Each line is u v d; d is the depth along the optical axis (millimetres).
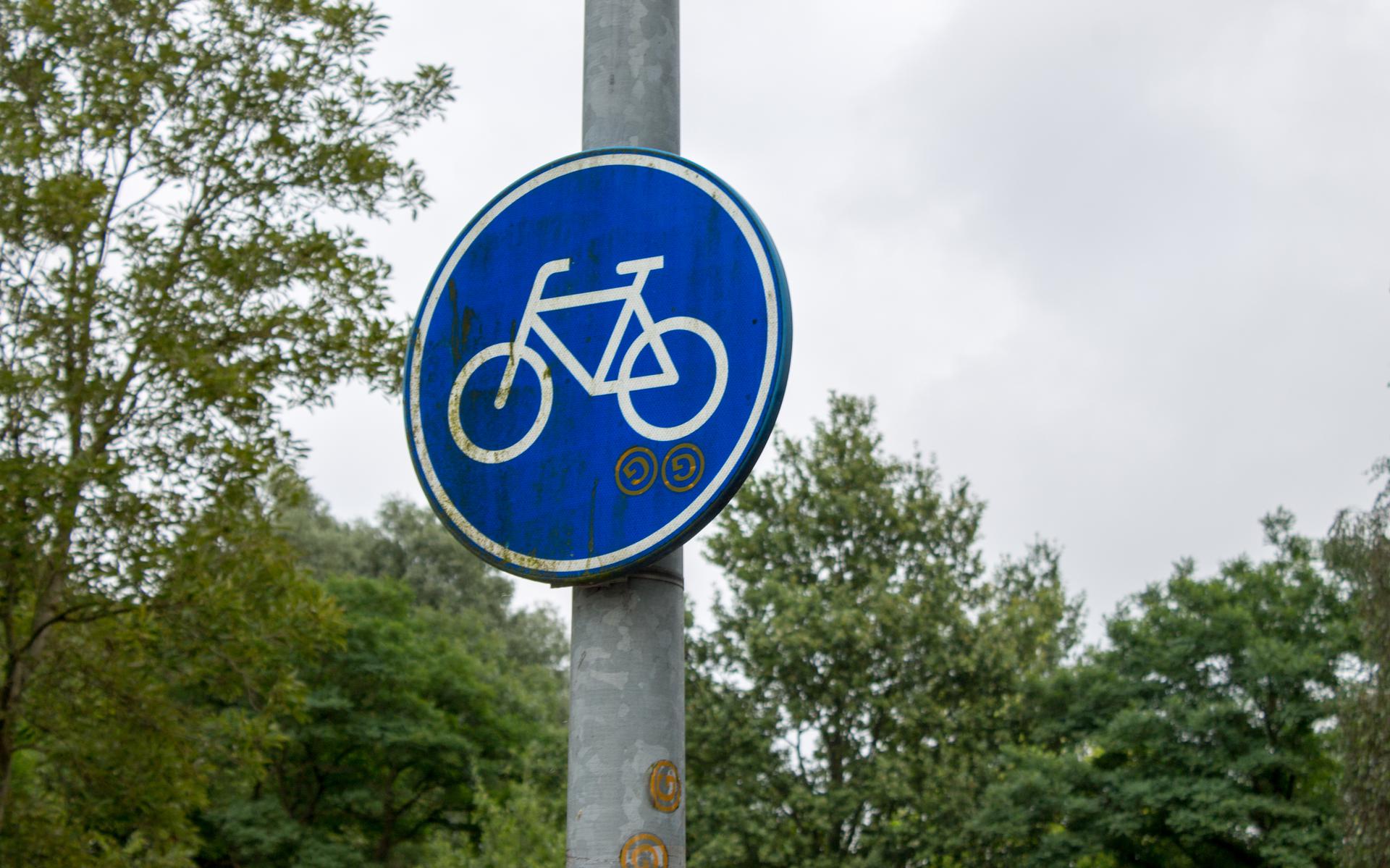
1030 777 20750
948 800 21000
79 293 7684
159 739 8367
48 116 8219
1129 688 22219
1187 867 22375
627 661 2658
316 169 8734
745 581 23344
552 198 3037
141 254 8133
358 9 8781
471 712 32875
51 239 7820
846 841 21609
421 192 9094
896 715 21453
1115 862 22891
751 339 2719
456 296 3078
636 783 2568
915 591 22891
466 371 3006
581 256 2959
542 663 46625
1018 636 23906
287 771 30250
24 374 7383
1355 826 15047
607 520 2738
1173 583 22906
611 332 2871
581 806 2582
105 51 8156
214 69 8594
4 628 8109
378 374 8555
